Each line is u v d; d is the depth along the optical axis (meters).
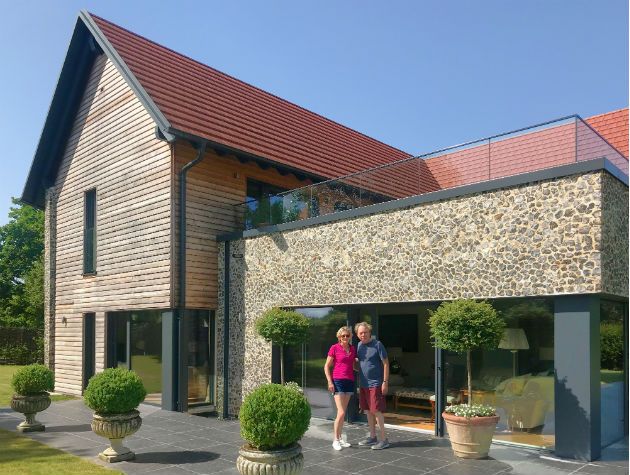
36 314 31.77
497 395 8.55
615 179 7.97
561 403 7.55
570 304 7.60
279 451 5.48
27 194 18.45
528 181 8.08
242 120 14.87
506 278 8.23
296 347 11.57
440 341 7.67
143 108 13.78
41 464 7.56
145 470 7.25
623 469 6.87
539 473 6.72
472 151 9.51
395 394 10.95
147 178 13.41
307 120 18.78
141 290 13.29
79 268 16.03
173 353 12.30
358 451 8.09
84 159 16.20
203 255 12.85
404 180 10.48
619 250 7.96
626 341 9.33
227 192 13.52
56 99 16.58
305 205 11.72
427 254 9.25
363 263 10.21
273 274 11.88
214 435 9.63
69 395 15.84
